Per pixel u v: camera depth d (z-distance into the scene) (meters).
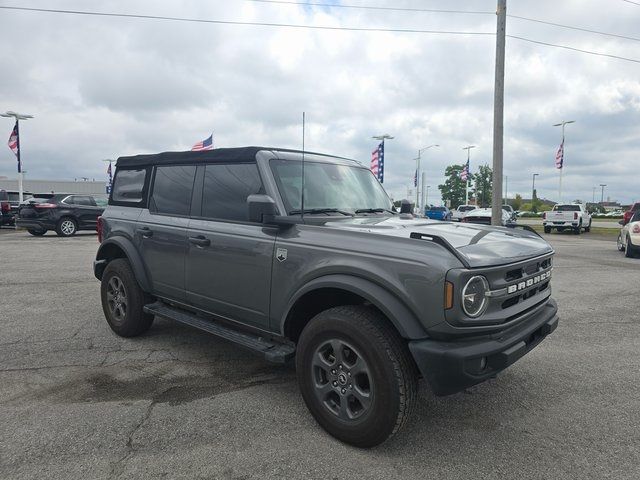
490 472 2.74
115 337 5.20
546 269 3.58
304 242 3.30
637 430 3.28
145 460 2.81
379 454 2.91
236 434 3.13
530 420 3.41
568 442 3.10
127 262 5.06
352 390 2.96
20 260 11.25
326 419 3.10
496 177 15.12
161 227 4.53
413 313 2.77
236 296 3.78
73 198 18.78
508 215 29.12
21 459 2.80
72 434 3.09
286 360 3.36
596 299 7.64
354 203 4.19
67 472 2.68
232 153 3.97
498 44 15.00
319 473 2.70
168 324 5.75
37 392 3.74
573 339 5.41
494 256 2.92
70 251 13.15
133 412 3.42
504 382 4.12
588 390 3.96
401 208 5.00
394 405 2.78
